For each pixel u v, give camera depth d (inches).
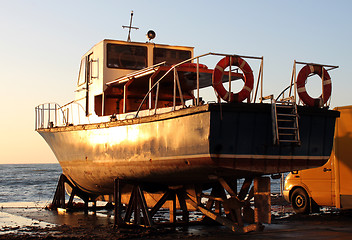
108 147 426.3
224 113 310.5
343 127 460.1
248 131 318.0
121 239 339.3
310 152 340.2
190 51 508.7
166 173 365.4
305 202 503.2
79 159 483.2
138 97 471.5
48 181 1940.2
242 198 365.7
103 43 472.4
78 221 466.0
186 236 348.2
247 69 325.4
